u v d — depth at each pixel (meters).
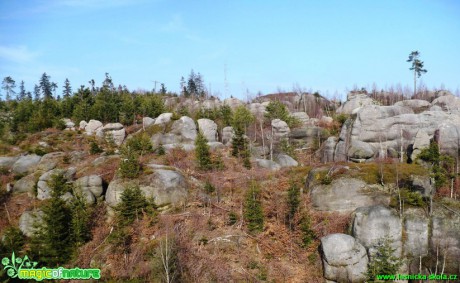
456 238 17.77
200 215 21.30
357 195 20.94
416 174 20.98
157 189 22.16
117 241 18.84
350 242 17.22
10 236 19.61
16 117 44.53
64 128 41.88
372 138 29.02
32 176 27.89
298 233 19.61
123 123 43.34
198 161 27.55
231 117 40.88
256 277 17.27
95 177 23.48
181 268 16.97
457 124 27.89
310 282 17.20
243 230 20.30
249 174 25.83
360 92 53.97
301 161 31.61
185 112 43.00
